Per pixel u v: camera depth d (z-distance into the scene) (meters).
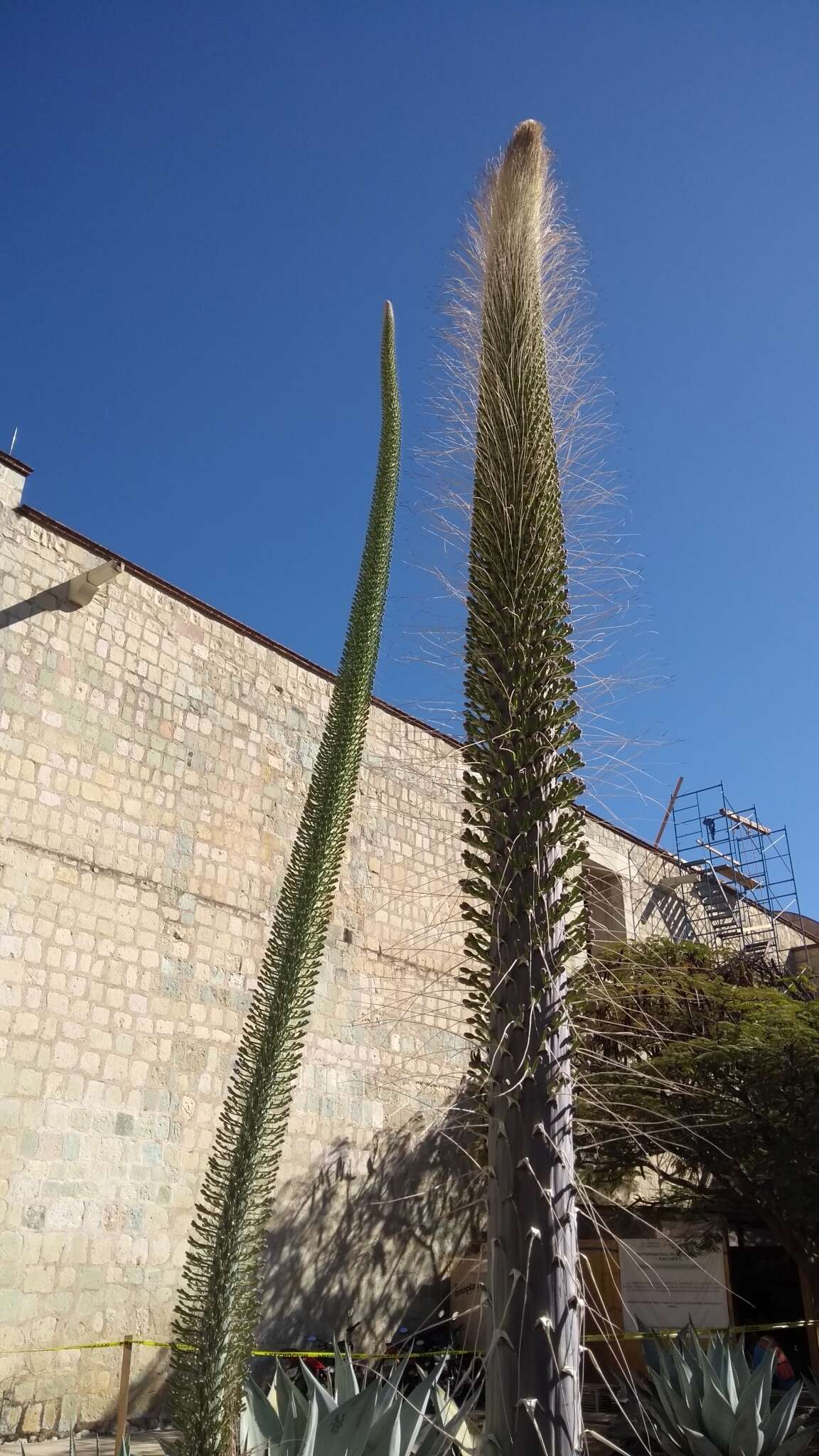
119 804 15.27
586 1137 9.23
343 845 3.56
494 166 5.12
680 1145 12.76
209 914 15.99
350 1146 16.83
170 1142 14.41
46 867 14.09
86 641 15.53
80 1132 13.43
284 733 18.27
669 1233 15.13
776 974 22.50
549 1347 3.15
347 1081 17.14
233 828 16.80
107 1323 12.98
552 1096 3.45
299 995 3.34
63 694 15.01
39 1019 13.42
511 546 4.14
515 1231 3.29
